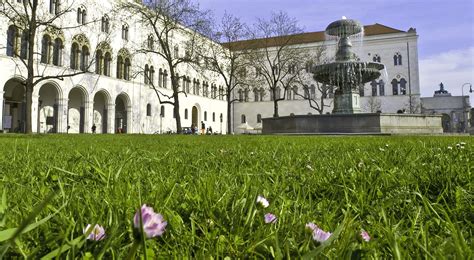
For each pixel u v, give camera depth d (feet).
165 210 4.53
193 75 217.56
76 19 138.41
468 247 3.12
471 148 16.74
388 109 235.81
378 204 5.58
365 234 3.46
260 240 3.70
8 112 133.49
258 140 34.76
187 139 39.32
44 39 126.62
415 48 232.32
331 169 9.70
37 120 130.93
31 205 5.03
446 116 271.28
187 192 5.73
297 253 3.20
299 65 188.03
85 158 11.76
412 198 5.85
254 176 8.11
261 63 160.66
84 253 2.95
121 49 161.17
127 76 165.78
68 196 5.56
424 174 7.91
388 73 236.63
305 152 16.71
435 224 4.49
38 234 3.82
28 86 81.61
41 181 7.48
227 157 13.92
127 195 5.87
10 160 12.71
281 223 4.31
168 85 192.85
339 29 81.71
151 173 8.82
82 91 142.00
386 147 18.88
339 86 83.56
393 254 3.18
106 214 4.71
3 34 114.32
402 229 4.39
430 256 3.06
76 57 138.62
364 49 242.17
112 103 155.12
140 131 170.50
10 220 4.05
